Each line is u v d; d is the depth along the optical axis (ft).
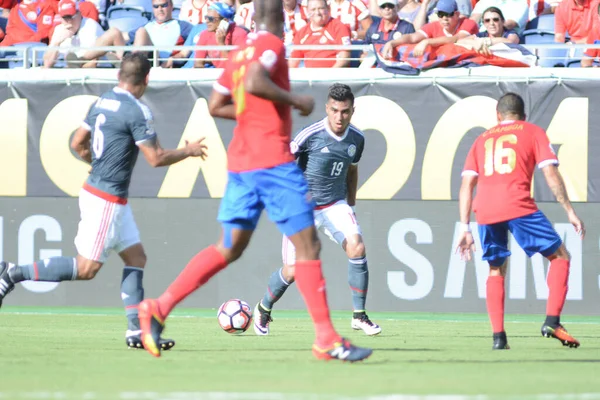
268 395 47.83
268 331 99.96
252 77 59.52
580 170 135.95
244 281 143.33
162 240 145.07
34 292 148.25
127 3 176.55
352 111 96.58
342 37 153.17
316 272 62.23
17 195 148.56
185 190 144.77
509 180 79.66
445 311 138.92
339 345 62.28
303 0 166.91
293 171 61.77
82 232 76.59
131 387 51.52
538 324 121.19
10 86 149.07
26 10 172.14
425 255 139.23
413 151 139.74
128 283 77.25
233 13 154.30
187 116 144.87
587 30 151.02
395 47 141.59
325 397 46.93
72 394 48.24
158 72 145.59
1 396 47.39
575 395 49.08
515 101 81.97
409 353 76.54
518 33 159.22
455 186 138.92
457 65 139.74
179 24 163.22
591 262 135.33
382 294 140.05
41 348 78.59
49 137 148.05
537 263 136.26
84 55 159.02
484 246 81.25
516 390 50.96
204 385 52.49
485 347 84.07
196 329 107.24
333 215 100.01
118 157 75.20
